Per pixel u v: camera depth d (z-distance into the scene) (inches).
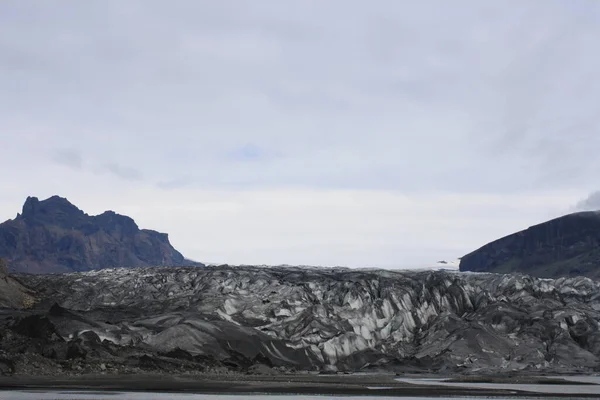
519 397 5073.8
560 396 5157.5
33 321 7268.7
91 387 5206.7
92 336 7327.8
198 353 7716.5
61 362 6382.9
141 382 5684.1
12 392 4808.1
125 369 6545.3
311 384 5940.0
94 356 6820.9
